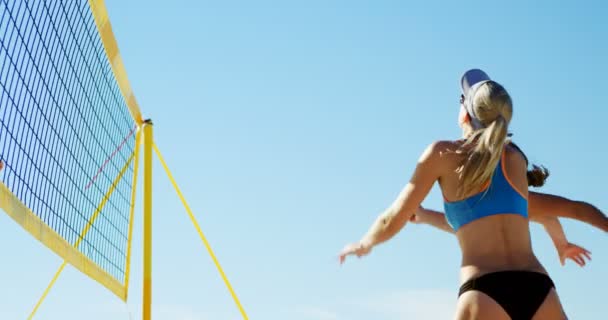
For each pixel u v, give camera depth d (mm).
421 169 3916
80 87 6402
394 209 3881
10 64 5016
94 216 6859
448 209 3949
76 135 6348
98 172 6938
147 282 7340
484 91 3955
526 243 3844
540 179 4289
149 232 7527
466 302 3707
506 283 3689
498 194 3871
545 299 3705
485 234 3816
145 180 7660
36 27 5430
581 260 4449
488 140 3789
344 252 3924
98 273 6906
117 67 7273
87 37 6504
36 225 5434
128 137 7844
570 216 4355
